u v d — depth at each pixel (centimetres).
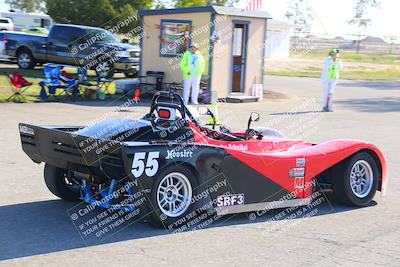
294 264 529
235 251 563
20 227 618
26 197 745
